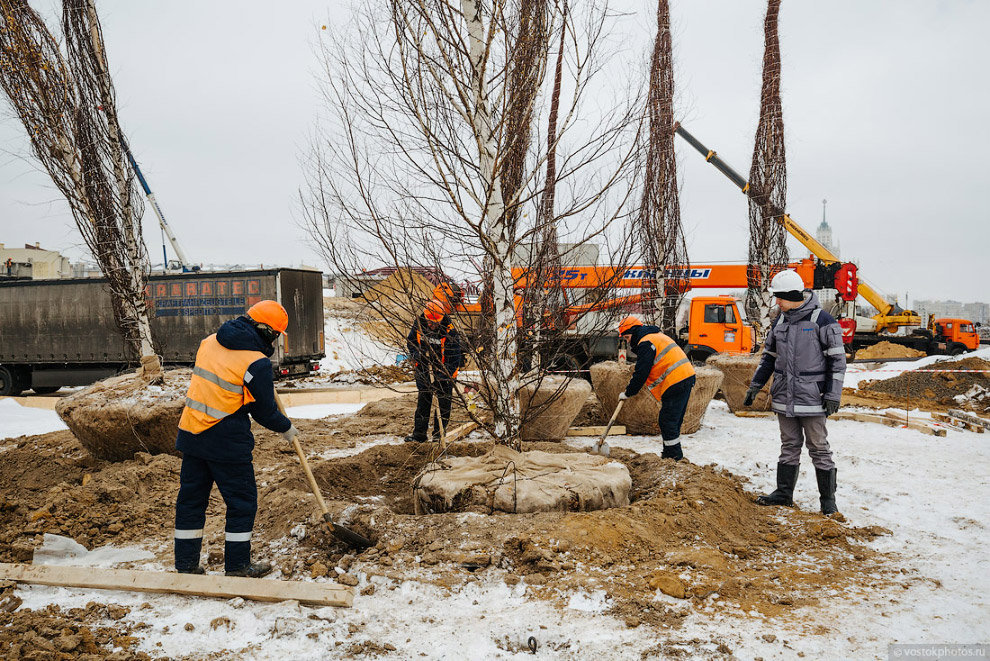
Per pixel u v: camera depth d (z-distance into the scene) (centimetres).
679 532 450
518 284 574
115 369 1858
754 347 1274
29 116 780
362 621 334
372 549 428
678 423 673
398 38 498
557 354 588
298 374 1788
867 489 589
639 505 479
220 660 297
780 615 334
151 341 920
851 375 1831
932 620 329
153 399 705
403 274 551
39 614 342
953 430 921
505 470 507
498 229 541
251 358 396
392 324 558
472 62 511
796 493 591
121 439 704
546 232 546
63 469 714
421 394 767
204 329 1755
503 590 371
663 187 1133
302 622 329
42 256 4278
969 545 447
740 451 762
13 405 1488
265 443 835
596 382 905
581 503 481
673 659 288
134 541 486
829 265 1777
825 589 371
